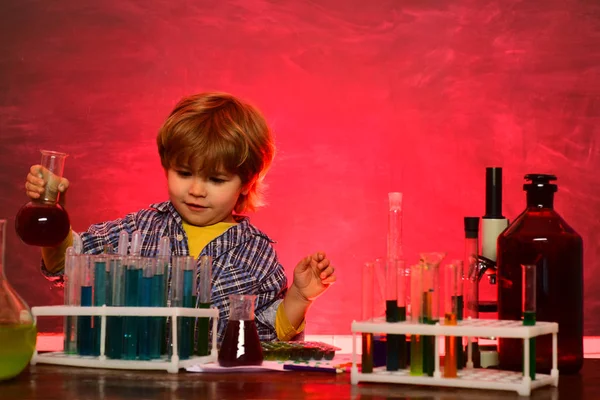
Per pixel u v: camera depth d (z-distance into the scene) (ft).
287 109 10.94
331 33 10.91
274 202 10.94
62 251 5.52
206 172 5.69
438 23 10.91
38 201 4.64
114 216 10.84
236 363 4.08
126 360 4.06
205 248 6.07
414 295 3.68
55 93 10.84
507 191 10.87
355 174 10.96
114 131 10.87
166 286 4.22
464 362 3.86
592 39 10.87
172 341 4.03
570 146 10.89
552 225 4.01
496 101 10.89
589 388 3.56
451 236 10.88
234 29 10.91
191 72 10.89
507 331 3.43
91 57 10.86
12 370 3.63
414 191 10.91
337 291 10.93
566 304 3.94
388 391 3.45
